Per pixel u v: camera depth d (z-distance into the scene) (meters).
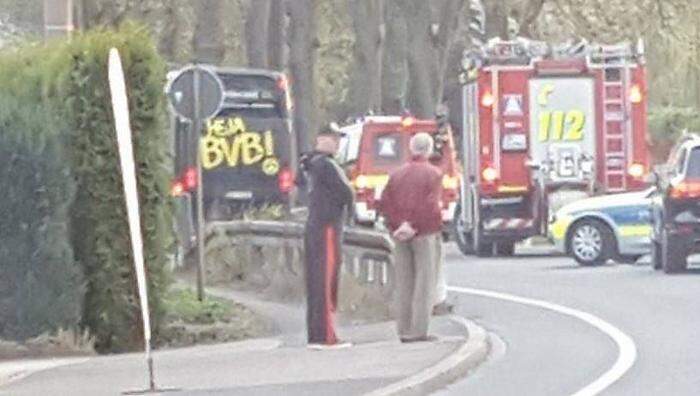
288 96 86.19
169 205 52.16
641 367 43.53
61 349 50.22
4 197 49.50
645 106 90.44
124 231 51.12
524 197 89.75
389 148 96.12
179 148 71.81
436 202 48.19
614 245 80.19
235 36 120.38
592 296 63.03
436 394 39.84
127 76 50.78
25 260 49.72
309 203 48.50
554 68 89.75
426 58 118.88
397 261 48.72
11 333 49.91
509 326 53.66
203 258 61.25
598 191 89.50
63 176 49.94
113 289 51.22
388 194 48.38
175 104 57.56
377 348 47.09
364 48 115.44
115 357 48.62
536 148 89.81
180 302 56.56
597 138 89.88
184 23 118.25
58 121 50.28
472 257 92.31
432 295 48.81
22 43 56.19
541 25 139.50
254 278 69.00
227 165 84.75
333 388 38.62
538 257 90.62
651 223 78.00
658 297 61.84
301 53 109.50
